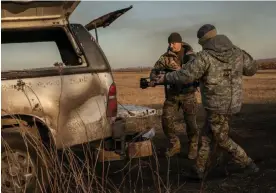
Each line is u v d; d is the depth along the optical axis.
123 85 28.23
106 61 5.05
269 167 6.07
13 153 4.58
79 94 4.85
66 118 4.79
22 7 4.74
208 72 5.39
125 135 5.28
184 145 8.01
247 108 13.46
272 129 9.32
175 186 5.34
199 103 15.50
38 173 4.61
